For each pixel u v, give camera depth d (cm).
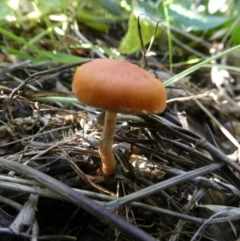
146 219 10
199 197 10
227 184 11
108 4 22
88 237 10
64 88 15
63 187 8
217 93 18
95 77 8
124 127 11
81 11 22
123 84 8
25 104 14
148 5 21
